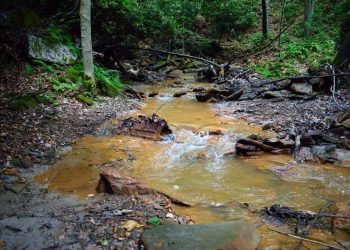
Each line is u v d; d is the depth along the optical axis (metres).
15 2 11.78
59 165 5.81
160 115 9.17
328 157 6.04
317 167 5.82
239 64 18.33
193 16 21.16
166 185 5.18
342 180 5.30
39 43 10.48
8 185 4.92
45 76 9.77
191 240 3.45
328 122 7.81
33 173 5.45
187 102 11.00
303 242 3.69
